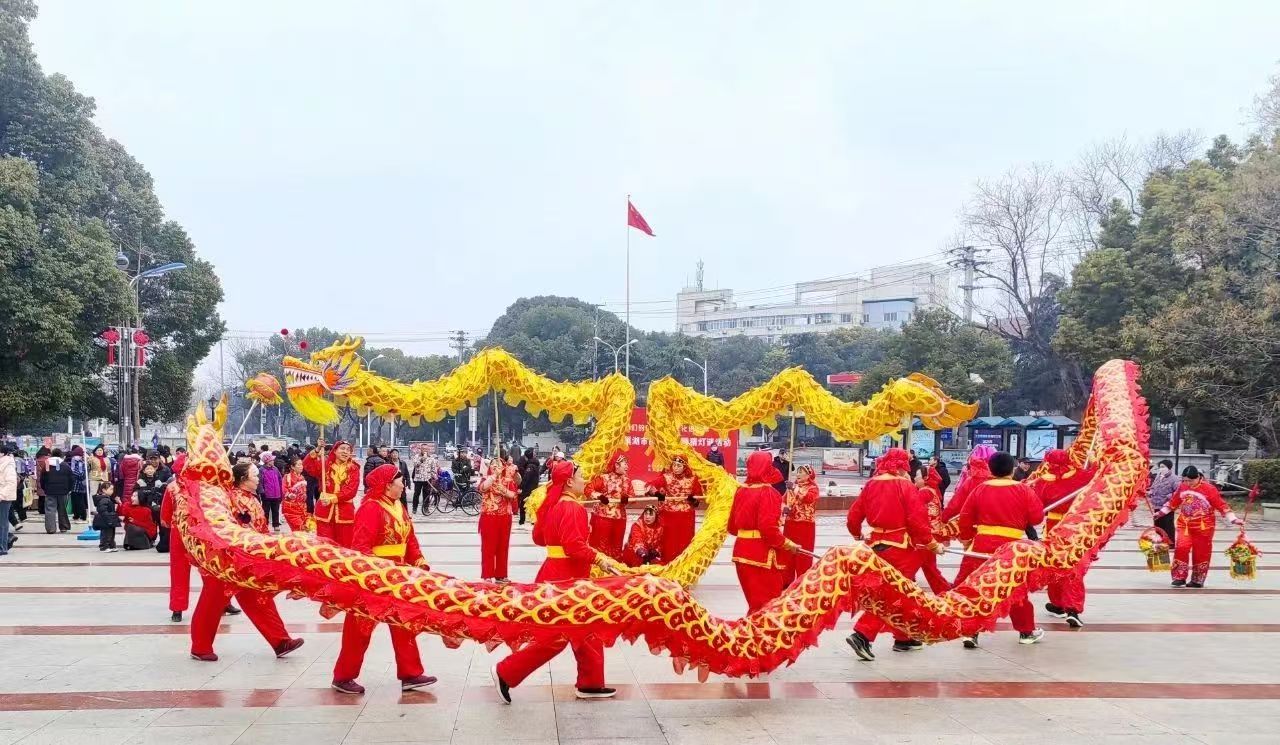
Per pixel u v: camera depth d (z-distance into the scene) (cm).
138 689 645
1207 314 2480
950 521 908
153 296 3400
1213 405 2488
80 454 1958
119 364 2759
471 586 583
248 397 926
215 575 623
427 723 569
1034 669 729
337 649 773
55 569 1226
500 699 625
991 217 3856
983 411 5041
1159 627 906
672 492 1117
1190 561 1349
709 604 1009
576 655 632
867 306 9956
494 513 1141
